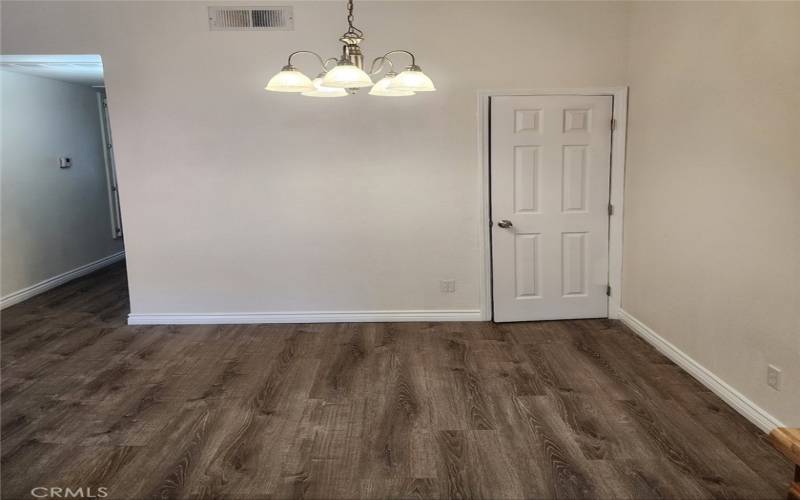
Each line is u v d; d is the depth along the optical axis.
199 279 4.18
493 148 3.94
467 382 3.11
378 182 4.02
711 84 2.81
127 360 3.52
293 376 3.24
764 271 2.46
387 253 4.12
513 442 2.46
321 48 3.83
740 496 2.05
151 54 3.87
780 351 2.38
